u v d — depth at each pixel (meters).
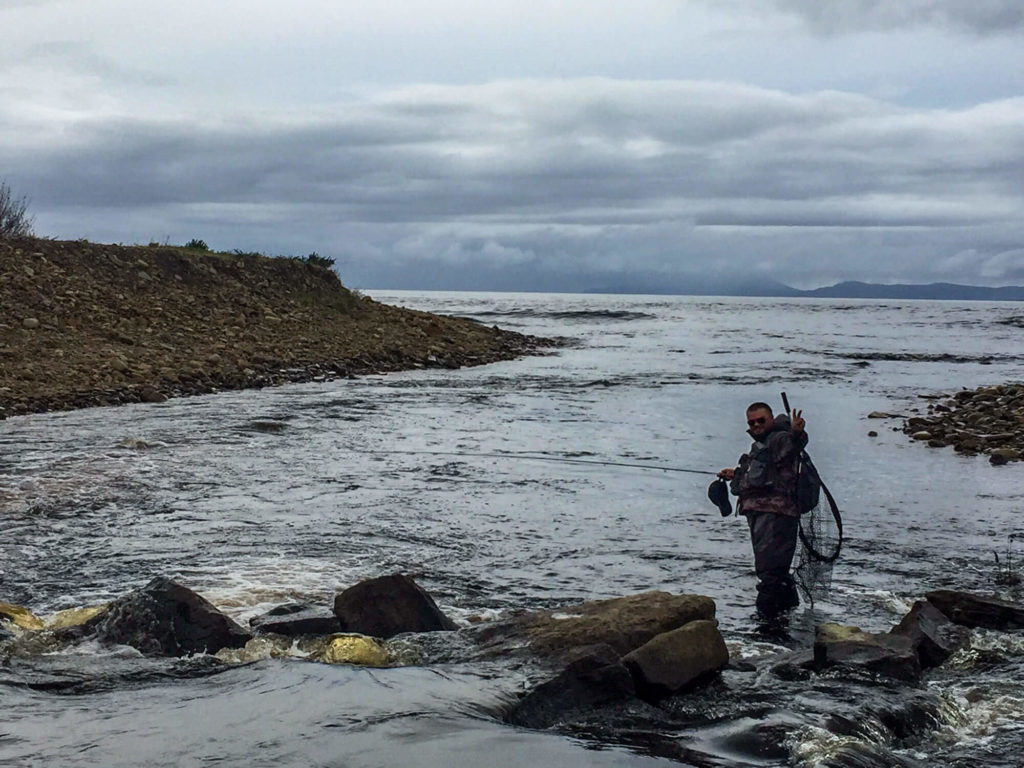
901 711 5.37
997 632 7.16
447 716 4.83
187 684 5.34
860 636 6.46
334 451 14.91
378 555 9.30
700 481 13.48
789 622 7.60
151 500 11.23
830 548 8.02
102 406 19.09
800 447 8.00
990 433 18.06
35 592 7.95
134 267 31.56
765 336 53.19
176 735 4.49
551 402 22.23
